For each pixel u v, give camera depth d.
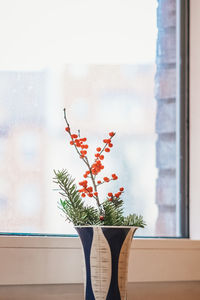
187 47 1.69
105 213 1.16
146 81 1.65
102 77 1.58
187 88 1.68
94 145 1.56
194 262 1.47
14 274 1.27
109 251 1.08
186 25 1.69
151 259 1.42
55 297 1.31
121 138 1.60
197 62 1.63
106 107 1.59
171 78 1.69
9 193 1.44
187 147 1.67
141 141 1.63
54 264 1.31
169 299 1.43
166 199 1.64
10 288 1.27
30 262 1.29
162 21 1.68
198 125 1.61
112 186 1.57
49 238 1.32
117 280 1.09
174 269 1.45
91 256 1.10
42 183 1.47
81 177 1.52
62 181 1.19
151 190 1.62
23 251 1.29
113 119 1.59
